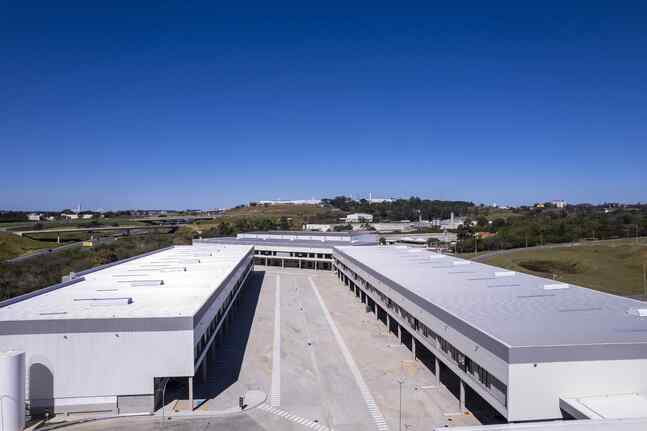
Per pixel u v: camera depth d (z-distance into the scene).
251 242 146.62
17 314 44.59
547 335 36.41
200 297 53.88
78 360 41.50
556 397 33.53
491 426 27.78
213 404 44.00
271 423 40.22
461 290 56.34
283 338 66.25
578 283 103.56
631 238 158.88
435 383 49.44
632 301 49.62
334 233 158.50
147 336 41.91
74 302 50.84
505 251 146.88
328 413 42.22
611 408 31.75
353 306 87.88
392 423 40.22
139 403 42.09
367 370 53.34
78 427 39.12
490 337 35.84
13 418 37.31
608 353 33.78
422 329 53.47
